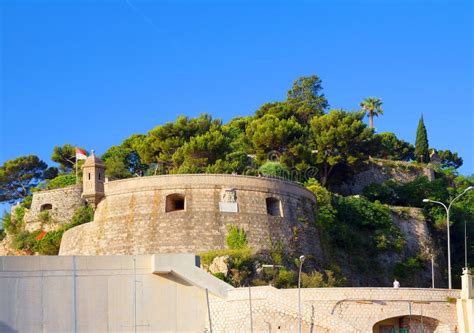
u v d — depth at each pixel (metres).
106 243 75.56
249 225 74.44
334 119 104.25
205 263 68.38
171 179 75.19
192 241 72.69
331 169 103.19
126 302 52.34
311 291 55.72
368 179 109.75
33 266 51.00
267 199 77.50
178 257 53.72
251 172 90.88
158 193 75.12
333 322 54.56
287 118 119.50
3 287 50.25
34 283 50.84
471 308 56.91
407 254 92.31
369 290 56.56
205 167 92.62
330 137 101.31
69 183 100.31
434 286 92.31
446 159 146.00
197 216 73.62
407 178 113.31
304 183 92.06
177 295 53.56
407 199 102.94
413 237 95.00
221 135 97.12
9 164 119.00
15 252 89.88
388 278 88.25
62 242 82.19
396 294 57.00
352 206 91.75
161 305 53.09
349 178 104.38
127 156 110.31
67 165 123.00
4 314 49.97
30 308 50.50
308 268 76.38
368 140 103.50
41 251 87.25
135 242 74.00
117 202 76.50
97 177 78.12
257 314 54.59
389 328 57.34
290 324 54.72
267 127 101.25
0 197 118.81
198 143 95.12
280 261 73.44
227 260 68.19
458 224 101.06
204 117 111.00
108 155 110.00
